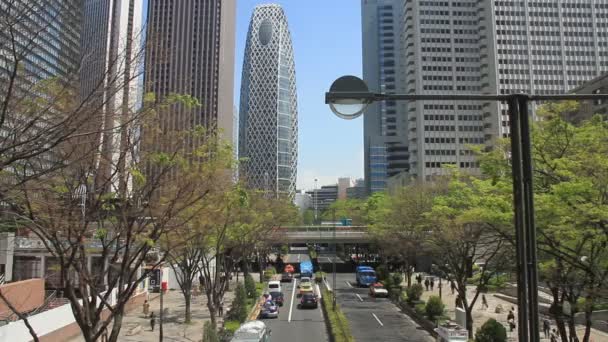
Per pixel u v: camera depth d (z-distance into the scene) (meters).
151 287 53.00
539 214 15.71
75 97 10.22
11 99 9.32
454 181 28.61
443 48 128.25
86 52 10.29
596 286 16.70
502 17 124.69
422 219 36.81
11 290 26.66
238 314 34.09
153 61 12.70
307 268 75.25
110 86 10.22
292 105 191.62
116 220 15.87
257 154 183.62
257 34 191.50
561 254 17.28
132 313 40.41
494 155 20.70
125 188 14.36
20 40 8.71
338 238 77.00
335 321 34.28
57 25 9.79
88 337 13.10
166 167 14.84
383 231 50.16
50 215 12.27
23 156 8.09
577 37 125.50
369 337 32.97
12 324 23.42
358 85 7.39
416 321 39.19
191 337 31.22
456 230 28.08
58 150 11.92
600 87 64.56
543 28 125.19
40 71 10.13
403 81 167.12
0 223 11.49
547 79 123.31
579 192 15.13
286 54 191.12
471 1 129.75
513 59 123.44
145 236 14.76
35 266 37.78
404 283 66.50
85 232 14.30
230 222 27.50
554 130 18.31
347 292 58.47
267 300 42.56
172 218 15.74
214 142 20.91
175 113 17.33
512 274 28.27
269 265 92.50
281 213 46.94
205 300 49.03
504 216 17.95
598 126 18.61
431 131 124.12
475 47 128.62
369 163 187.12
